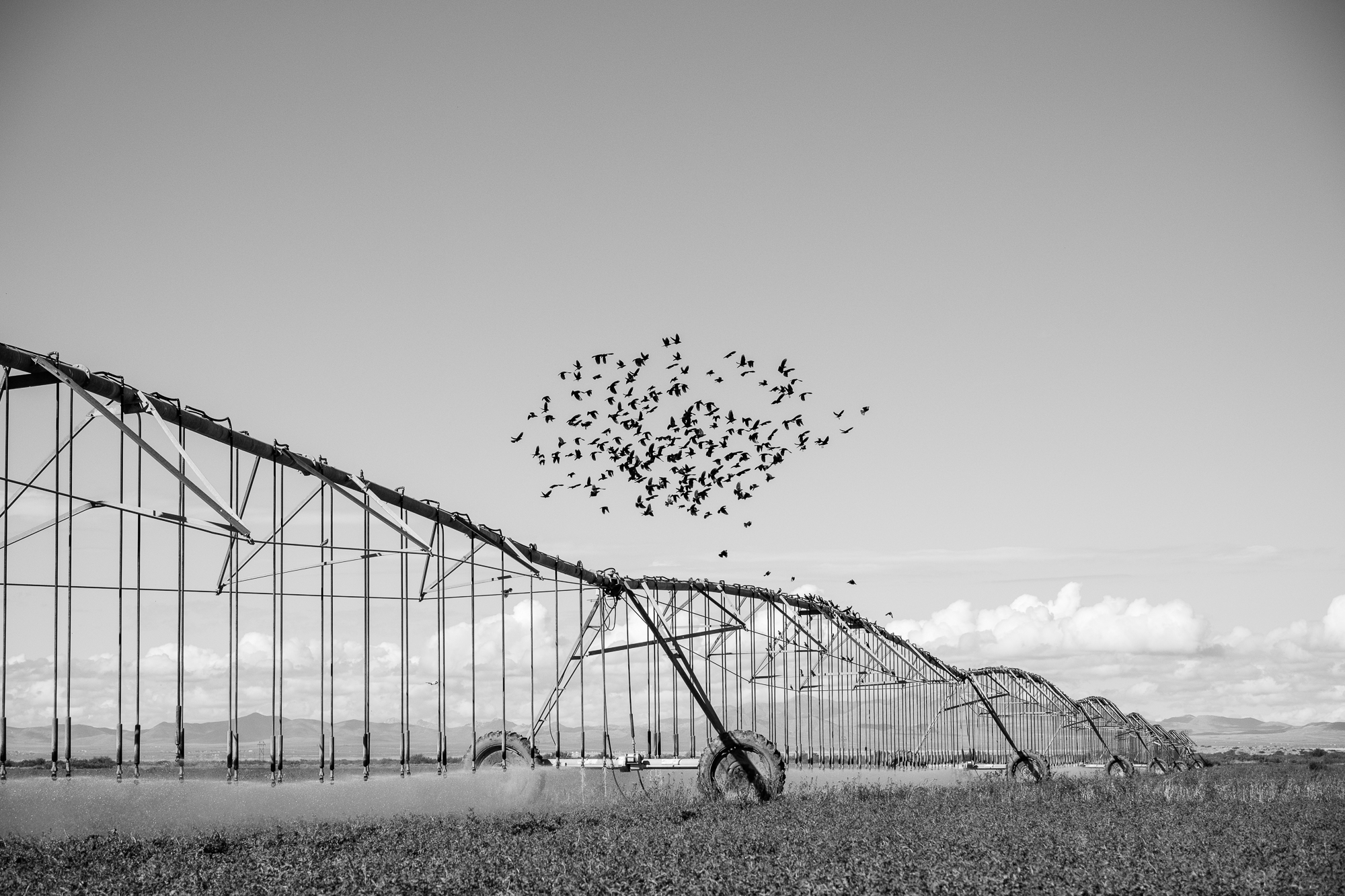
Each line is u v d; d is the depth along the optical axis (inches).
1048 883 644.1
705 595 1817.2
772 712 1963.6
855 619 2233.0
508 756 1446.9
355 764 2219.5
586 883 657.0
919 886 642.2
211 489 864.3
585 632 1472.7
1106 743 3152.1
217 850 798.5
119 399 906.1
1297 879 671.8
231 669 1008.9
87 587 904.9
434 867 705.6
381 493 1178.0
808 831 903.7
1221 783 1913.1
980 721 2596.0
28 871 693.3
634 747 1545.3
